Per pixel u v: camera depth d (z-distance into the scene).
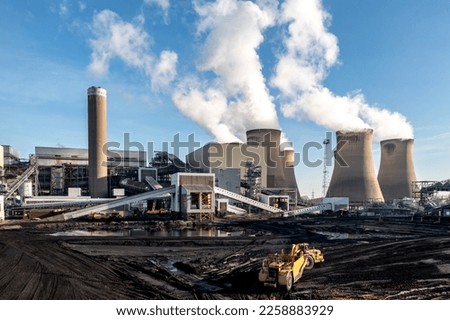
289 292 14.91
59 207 65.94
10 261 20.59
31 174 78.25
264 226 46.19
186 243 29.45
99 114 87.81
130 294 14.48
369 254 23.50
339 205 78.50
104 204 55.06
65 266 19.30
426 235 35.75
